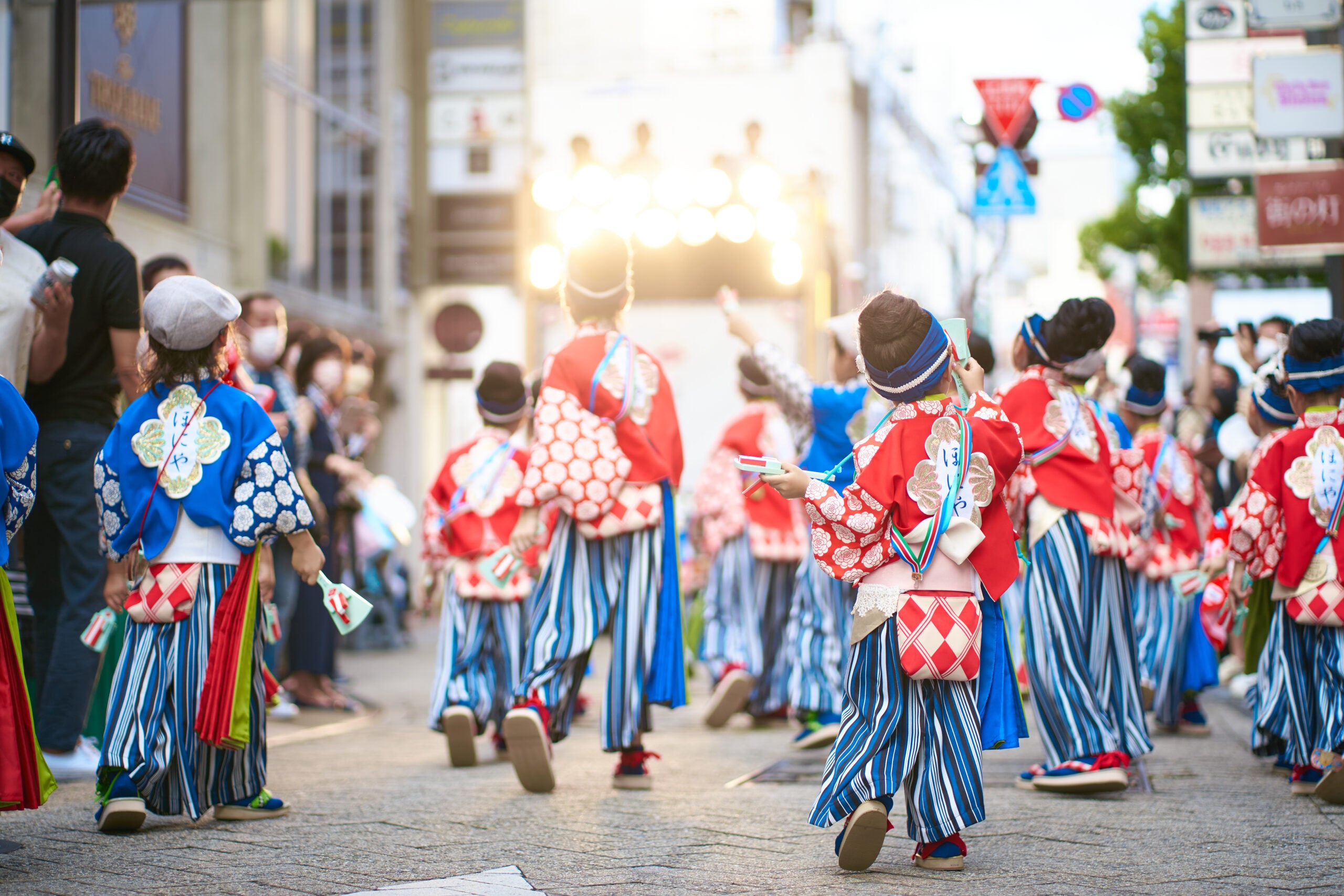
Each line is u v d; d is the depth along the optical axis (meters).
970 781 3.74
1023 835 4.27
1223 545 5.34
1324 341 5.02
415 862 3.88
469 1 21.20
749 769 5.90
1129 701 5.21
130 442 4.28
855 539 3.78
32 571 5.48
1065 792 5.09
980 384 4.07
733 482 7.80
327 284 17.98
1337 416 5.05
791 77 24.66
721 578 7.83
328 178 17.98
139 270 5.87
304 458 7.54
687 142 24.30
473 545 6.35
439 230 21.25
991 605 3.89
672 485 5.35
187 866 3.82
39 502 5.36
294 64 16.83
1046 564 5.11
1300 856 3.93
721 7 29.44
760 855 3.98
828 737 6.55
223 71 14.52
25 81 9.28
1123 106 15.79
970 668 3.72
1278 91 8.56
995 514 3.84
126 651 4.31
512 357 22.47
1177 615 7.28
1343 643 4.96
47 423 5.32
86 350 5.35
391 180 19.95
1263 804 4.87
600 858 3.93
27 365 5.08
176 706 4.25
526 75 21.25
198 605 4.25
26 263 5.07
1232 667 10.41
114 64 12.48
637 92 23.52
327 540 8.46
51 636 5.50
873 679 3.78
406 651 13.90
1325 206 8.42
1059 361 5.22
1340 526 4.95
